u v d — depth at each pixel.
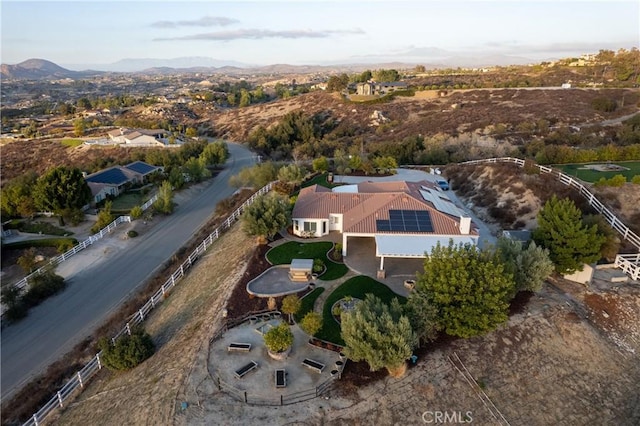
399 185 45.03
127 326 31.27
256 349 25.95
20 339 33.03
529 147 66.56
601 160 55.81
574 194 44.09
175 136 117.06
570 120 85.69
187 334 28.61
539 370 25.38
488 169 56.03
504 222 45.72
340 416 21.27
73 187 56.94
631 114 87.19
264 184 63.47
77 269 43.69
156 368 25.83
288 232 42.50
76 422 23.66
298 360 24.94
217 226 51.56
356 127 105.88
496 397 23.50
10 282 43.88
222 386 22.94
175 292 36.88
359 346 22.55
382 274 33.44
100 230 53.06
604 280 33.69
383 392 22.59
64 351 31.47
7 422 25.08
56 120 161.00
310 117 114.25
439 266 26.03
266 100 183.75
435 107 110.00
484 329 24.94
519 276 29.66
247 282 33.25
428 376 23.72
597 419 23.47
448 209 40.06
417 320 24.67
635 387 25.44
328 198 42.94
